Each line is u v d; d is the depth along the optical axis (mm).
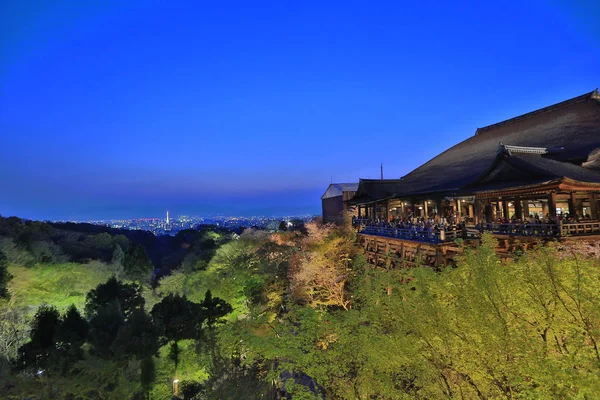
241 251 41594
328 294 24766
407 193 29297
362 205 39938
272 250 40500
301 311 11703
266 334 12234
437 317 7840
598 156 21062
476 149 37156
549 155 22453
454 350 7500
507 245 16250
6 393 17297
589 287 6691
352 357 9094
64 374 18594
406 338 8211
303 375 13258
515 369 6609
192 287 36406
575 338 6363
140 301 32375
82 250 53344
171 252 79750
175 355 22953
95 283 38062
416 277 10305
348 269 27359
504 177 20016
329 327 10477
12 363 20344
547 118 32875
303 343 10516
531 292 7418
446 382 7660
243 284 33406
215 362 17219
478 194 20062
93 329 20984
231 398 14727
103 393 18766
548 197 16000
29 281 32938
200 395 20844
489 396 7340
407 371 8422
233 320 27953
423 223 23766
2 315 26297
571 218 16250
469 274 8648
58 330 20719
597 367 5699
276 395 14570
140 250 46906
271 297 29078
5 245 35156
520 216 18984
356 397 8617
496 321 7043
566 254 11906
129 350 19500
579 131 26562
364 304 12398
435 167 38500
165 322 23203
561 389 5613
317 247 33031
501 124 39094
